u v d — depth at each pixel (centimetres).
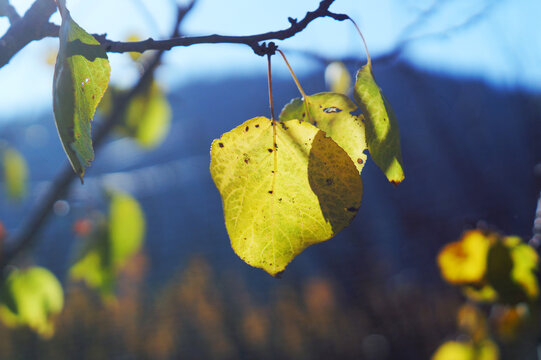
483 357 150
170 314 681
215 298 702
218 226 786
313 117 66
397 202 689
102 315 657
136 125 174
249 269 745
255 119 61
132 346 652
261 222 60
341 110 66
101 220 177
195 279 716
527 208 336
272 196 60
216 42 63
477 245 119
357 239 711
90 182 179
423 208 648
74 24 56
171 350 653
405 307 619
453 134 465
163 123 177
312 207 60
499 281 116
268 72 63
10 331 627
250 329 670
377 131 57
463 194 511
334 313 657
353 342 624
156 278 716
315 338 643
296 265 733
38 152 684
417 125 629
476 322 154
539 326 137
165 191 798
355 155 64
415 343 589
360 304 646
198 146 880
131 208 178
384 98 59
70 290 640
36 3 66
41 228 157
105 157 676
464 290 123
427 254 635
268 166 60
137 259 709
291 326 666
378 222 711
